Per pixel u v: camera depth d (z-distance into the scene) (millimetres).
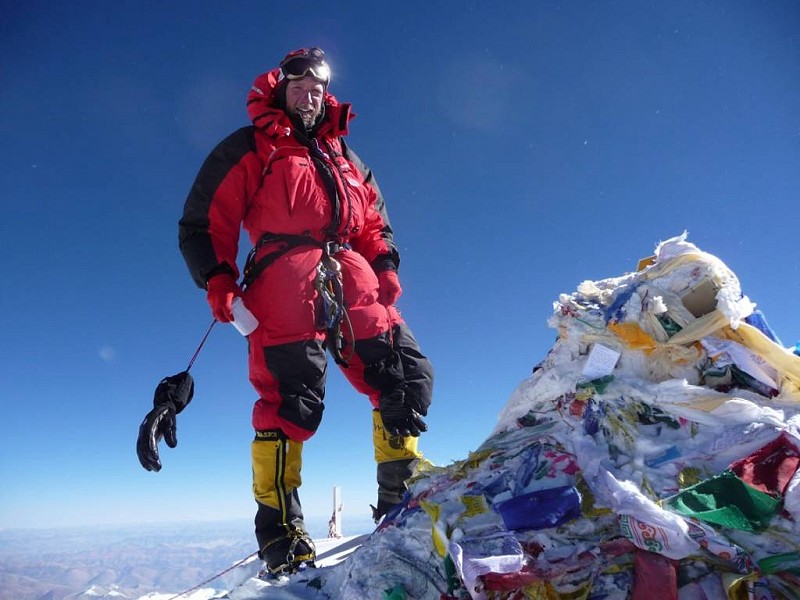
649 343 1684
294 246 2369
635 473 1397
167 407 2121
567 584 1221
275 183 2426
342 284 2414
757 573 1121
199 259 2342
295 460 2221
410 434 2424
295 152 2502
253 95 2562
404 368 2477
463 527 1383
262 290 2312
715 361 1655
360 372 2576
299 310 2266
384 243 2826
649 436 1531
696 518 1201
